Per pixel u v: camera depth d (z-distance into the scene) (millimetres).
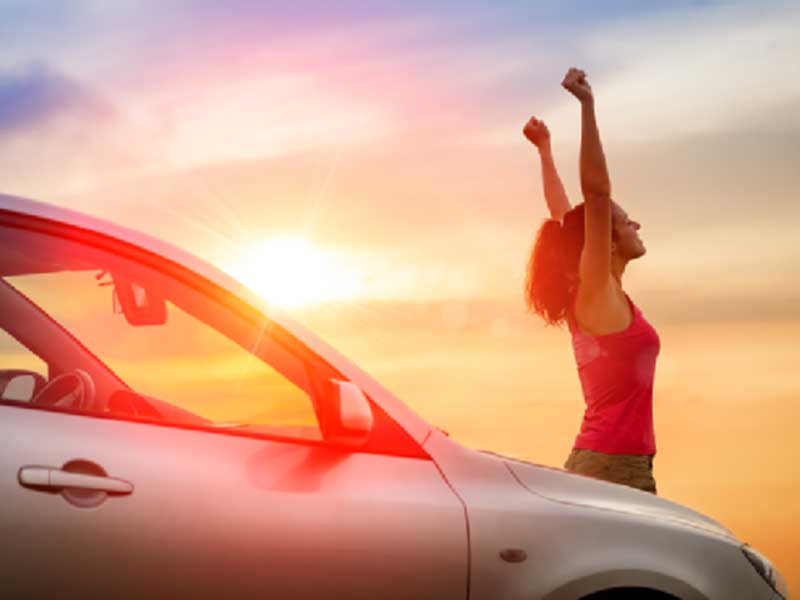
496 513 3314
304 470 3152
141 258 3242
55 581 2799
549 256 4535
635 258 4672
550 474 3570
